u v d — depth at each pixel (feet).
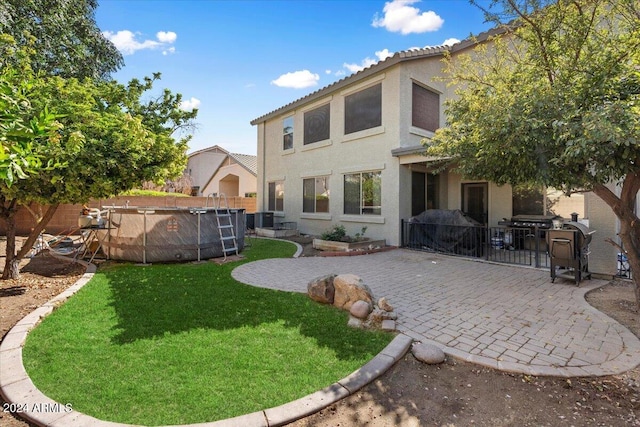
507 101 14.29
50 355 11.21
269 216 51.96
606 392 9.53
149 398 8.92
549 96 12.94
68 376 9.94
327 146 44.29
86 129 18.92
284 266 26.50
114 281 21.15
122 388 9.36
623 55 13.02
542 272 24.50
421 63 37.22
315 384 9.69
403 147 34.55
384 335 13.07
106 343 12.19
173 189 104.73
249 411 8.46
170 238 27.45
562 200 34.09
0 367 10.28
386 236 36.68
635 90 12.89
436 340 12.74
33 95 17.60
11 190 17.48
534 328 13.94
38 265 26.53
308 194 47.93
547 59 15.03
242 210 34.83
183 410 8.45
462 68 23.47
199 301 17.17
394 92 35.47
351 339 12.69
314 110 46.75
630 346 12.24
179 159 25.68
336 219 42.96
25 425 8.03
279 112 52.65
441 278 22.74
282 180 53.42
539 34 15.15
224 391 9.29
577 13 14.53
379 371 10.37
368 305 14.75
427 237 34.04
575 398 9.28
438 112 39.96
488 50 29.07
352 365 10.75
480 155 16.34
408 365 11.08
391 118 35.81
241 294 18.47
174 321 14.43
